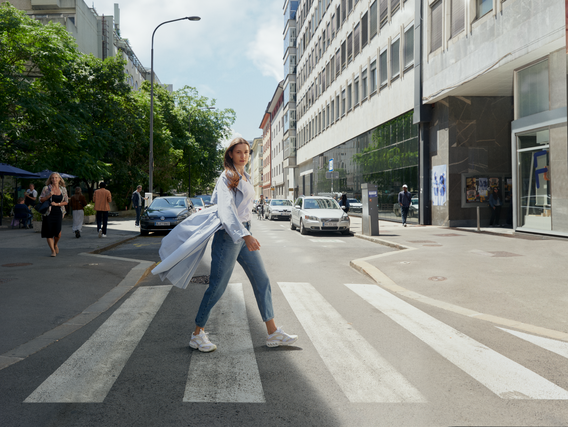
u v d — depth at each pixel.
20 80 22.91
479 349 4.21
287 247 13.20
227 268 4.08
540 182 13.41
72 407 2.98
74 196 14.92
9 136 23.61
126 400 3.09
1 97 22.64
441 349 4.21
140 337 4.57
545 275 7.67
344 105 33.12
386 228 18.89
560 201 12.48
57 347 4.27
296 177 56.56
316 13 41.97
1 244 12.72
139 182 35.34
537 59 13.29
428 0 19.23
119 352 4.11
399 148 23.09
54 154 25.61
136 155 36.94
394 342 4.43
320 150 41.31
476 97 18.64
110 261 9.33
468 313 5.60
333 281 7.84
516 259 9.34
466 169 18.70
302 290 7.03
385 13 24.44
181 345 4.30
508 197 18.94
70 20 43.22
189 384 3.36
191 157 46.72
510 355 4.05
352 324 5.08
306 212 17.98
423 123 20.36
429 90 19.30
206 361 3.86
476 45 15.55
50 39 24.36
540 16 12.20
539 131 13.33
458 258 9.67
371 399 3.12
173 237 4.14
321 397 3.15
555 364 3.83
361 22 28.42
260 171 108.94
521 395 3.19
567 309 5.68
